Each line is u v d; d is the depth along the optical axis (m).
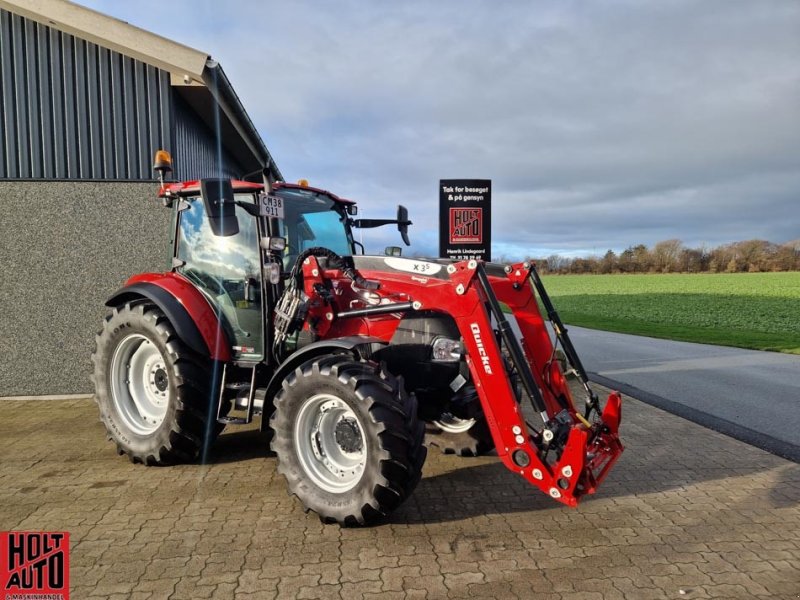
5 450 4.68
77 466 4.31
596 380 7.93
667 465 4.36
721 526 3.31
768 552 3.01
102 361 4.49
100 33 6.52
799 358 10.39
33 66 6.61
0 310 6.48
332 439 3.47
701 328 17.39
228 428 5.34
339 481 3.38
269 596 2.58
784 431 5.29
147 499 3.68
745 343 12.80
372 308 3.68
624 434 5.18
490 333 3.20
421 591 2.62
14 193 6.44
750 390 7.24
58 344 6.58
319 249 4.06
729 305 27.02
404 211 5.48
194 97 7.40
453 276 3.32
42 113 6.66
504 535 3.19
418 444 3.20
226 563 2.88
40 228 6.50
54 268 6.54
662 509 3.55
